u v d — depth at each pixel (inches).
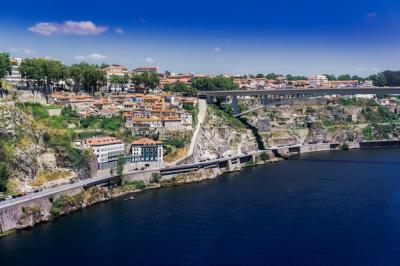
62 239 6934.1
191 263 6127.0
